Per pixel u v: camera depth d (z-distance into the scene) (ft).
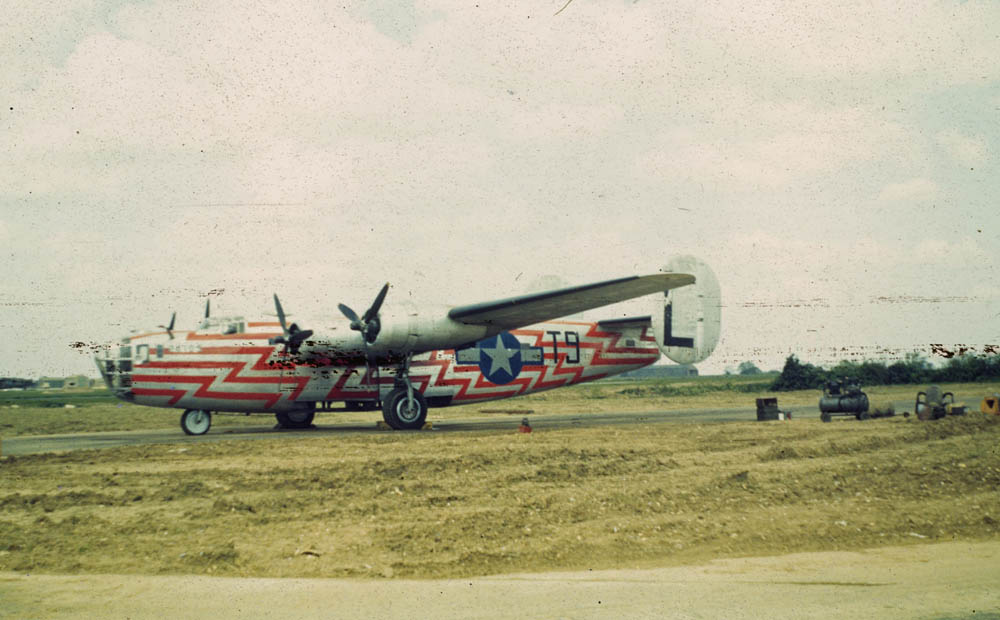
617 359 75.05
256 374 58.75
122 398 56.75
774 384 134.21
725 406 101.30
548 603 17.44
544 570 20.71
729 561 21.26
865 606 16.90
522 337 70.28
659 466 35.63
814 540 23.43
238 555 21.65
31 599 17.85
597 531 24.29
